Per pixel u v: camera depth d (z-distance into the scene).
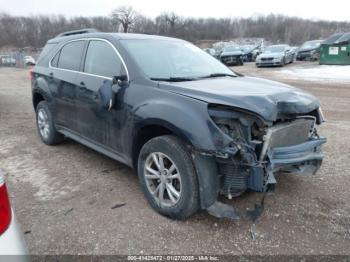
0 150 4.86
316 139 3.08
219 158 2.55
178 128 2.66
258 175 2.53
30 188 3.58
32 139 5.45
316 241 2.67
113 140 3.52
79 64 4.12
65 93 4.27
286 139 2.80
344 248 2.59
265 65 19.88
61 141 5.10
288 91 3.00
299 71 17.33
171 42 4.12
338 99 9.32
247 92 2.81
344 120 6.84
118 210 3.12
